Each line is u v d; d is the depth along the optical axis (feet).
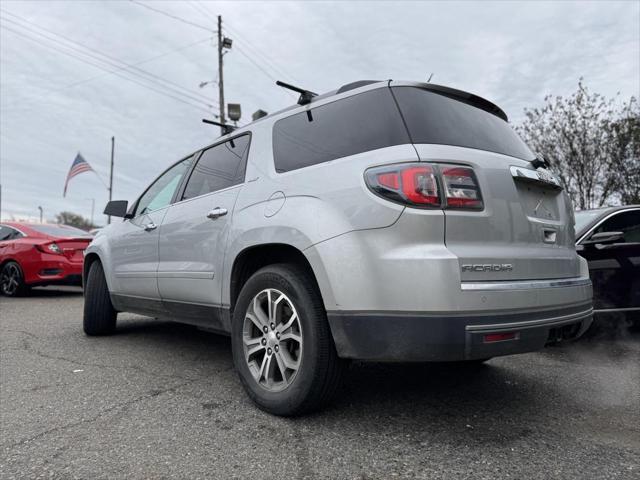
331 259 7.44
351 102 8.59
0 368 11.57
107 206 14.79
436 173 7.01
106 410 8.67
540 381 10.71
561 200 9.30
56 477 6.26
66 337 15.40
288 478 6.19
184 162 13.20
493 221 7.29
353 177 7.60
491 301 6.72
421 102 7.94
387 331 6.89
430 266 6.63
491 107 9.67
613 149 48.24
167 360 12.34
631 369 11.84
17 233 28.35
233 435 7.52
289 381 8.11
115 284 14.51
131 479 6.19
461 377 10.89
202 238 10.69
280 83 9.43
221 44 69.92
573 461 6.70
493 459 6.73
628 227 15.35
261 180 9.50
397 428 7.82
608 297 14.43
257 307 8.81
